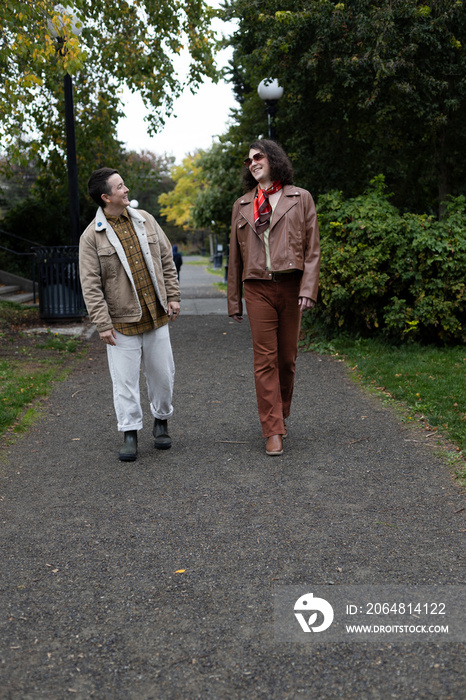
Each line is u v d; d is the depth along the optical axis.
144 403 6.02
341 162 12.57
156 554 3.08
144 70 14.18
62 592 2.75
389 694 2.06
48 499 3.80
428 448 4.48
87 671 2.22
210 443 4.80
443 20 9.50
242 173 4.48
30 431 5.16
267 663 2.24
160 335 4.41
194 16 13.82
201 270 39.09
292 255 4.20
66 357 8.15
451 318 7.68
